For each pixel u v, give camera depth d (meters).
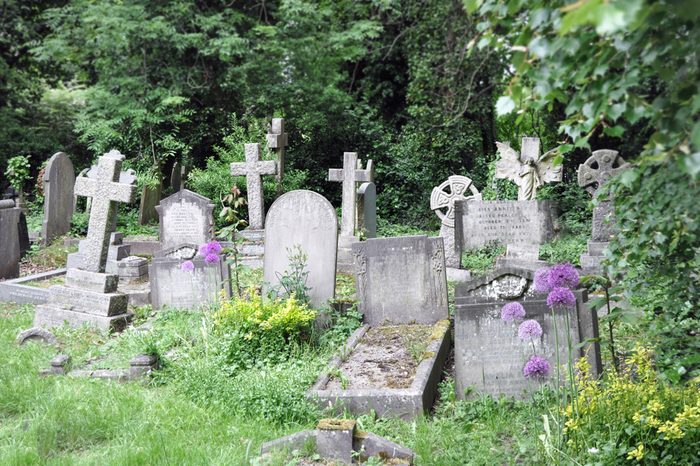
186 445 5.68
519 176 13.57
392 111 26.42
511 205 13.06
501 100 3.21
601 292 9.86
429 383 6.77
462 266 12.95
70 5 22.88
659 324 5.67
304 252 9.35
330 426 5.12
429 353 7.41
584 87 3.16
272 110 23.75
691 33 2.86
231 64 22.95
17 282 12.21
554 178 13.52
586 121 3.27
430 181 23.66
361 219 16.05
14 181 18.75
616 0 2.09
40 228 17.56
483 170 23.77
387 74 25.86
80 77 26.59
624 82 2.99
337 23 24.17
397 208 23.53
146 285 12.58
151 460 5.39
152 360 7.59
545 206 12.96
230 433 5.98
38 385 7.09
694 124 2.64
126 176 16.53
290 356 7.95
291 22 22.84
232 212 11.20
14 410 6.60
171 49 22.59
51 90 28.56
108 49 21.78
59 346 8.76
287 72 23.92
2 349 8.57
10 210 13.38
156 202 20.45
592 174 12.19
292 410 6.38
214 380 7.06
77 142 25.31
